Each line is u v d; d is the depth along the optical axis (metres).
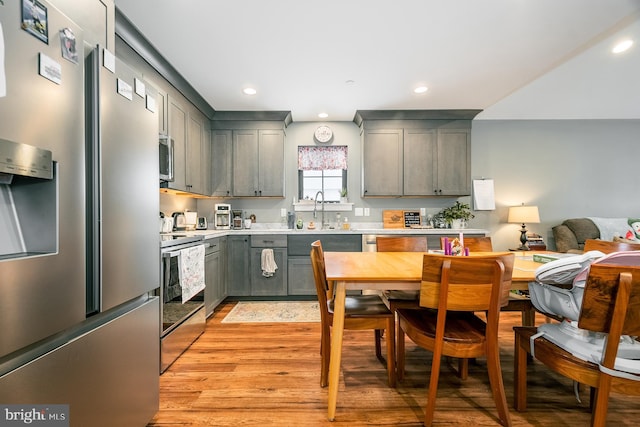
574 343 1.22
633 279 0.95
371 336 2.39
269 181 3.67
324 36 2.10
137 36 2.05
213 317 2.84
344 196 4.04
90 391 0.95
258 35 2.08
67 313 0.85
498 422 1.40
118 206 1.07
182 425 1.37
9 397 0.71
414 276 1.41
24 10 0.72
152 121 1.31
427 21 1.94
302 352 2.10
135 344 1.19
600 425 1.08
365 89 3.01
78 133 0.89
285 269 3.36
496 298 1.27
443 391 1.64
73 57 0.87
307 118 3.92
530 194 4.21
